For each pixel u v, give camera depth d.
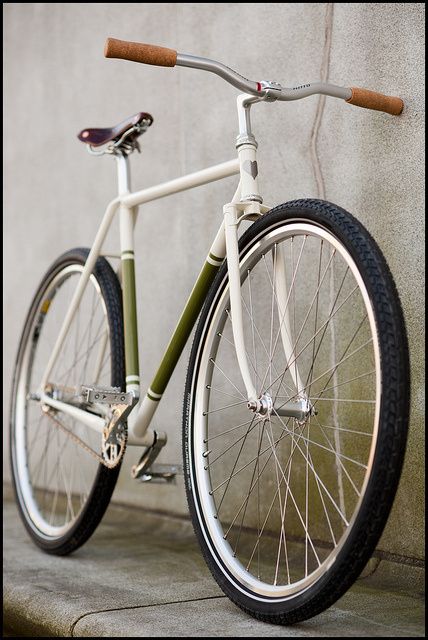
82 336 2.98
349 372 1.92
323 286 2.01
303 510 2.04
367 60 1.92
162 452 2.57
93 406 2.19
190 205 2.53
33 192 3.45
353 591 1.74
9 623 1.83
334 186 2.01
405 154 1.82
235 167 1.72
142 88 2.77
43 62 3.38
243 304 2.27
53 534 2.28
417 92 1.79
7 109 3.67
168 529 2.55
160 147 2.67
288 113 2.16
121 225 2.11
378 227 1.88
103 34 2.98
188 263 2.53
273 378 2.14
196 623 1.50
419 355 1.76
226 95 2.40
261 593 1.53
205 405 1.78
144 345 2.71
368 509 1.29
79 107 3.13
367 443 1.87
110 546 2.36
